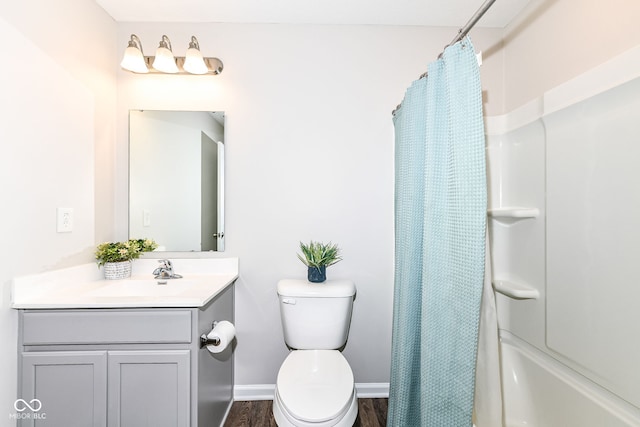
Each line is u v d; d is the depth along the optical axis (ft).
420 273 4.59
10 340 3.91
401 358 4.68
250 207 6.21
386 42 6.29
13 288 3.92
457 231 3.66
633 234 3.51
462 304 3.57
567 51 4.87
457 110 3.57
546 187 4.90
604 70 4.04
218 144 6.17
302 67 6.23
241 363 6.23
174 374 4.11
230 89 6.19
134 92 6.11
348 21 6.15
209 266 6.06
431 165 4.02
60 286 4.63
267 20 6.12
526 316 5.23
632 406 3.47
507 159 5.96
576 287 4.27
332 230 6.26
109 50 5.84
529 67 5.70
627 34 3.95
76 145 4.99
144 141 6.12
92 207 5.37
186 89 6.16
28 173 4.11
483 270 3.35
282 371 4.79
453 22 6.20
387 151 6.29
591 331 4.00
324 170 6.26
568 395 4.09
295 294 5.51
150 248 5.82
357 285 6.29
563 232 4.52
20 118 3.99
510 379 5.07
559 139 4.65
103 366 4.04
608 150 3.83
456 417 3.60
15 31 3.91
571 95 4.56
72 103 4.91
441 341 3.84
